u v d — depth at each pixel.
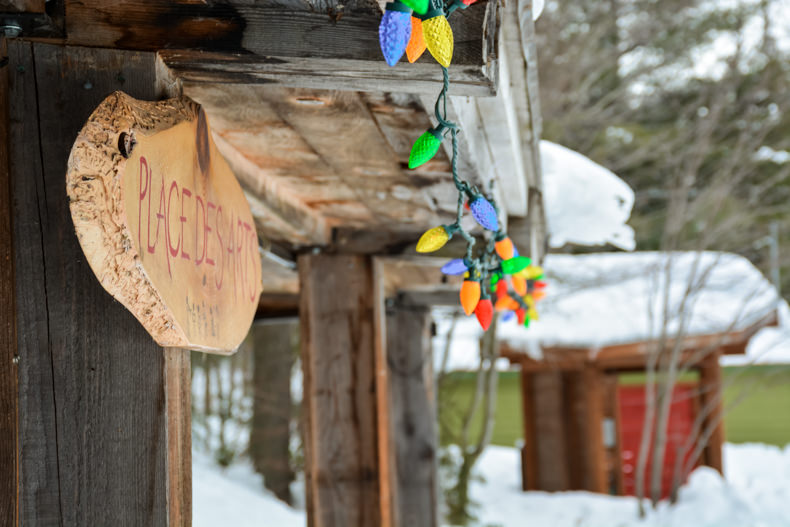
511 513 9.35
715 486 9.38
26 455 1.27
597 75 11.30
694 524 8.63
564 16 10.70
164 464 1.28
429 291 4.84
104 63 1.34
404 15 1.14
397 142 2.07
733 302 9.62
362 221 3.12
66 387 1.28
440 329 10.38
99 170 1.14
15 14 1.29
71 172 1.12
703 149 9.84
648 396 9.16
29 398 1.27
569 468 10.26
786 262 10.66
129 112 1.19
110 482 1.27
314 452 3.14
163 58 1.38
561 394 10.34
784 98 10.71
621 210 4.18
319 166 2.34
